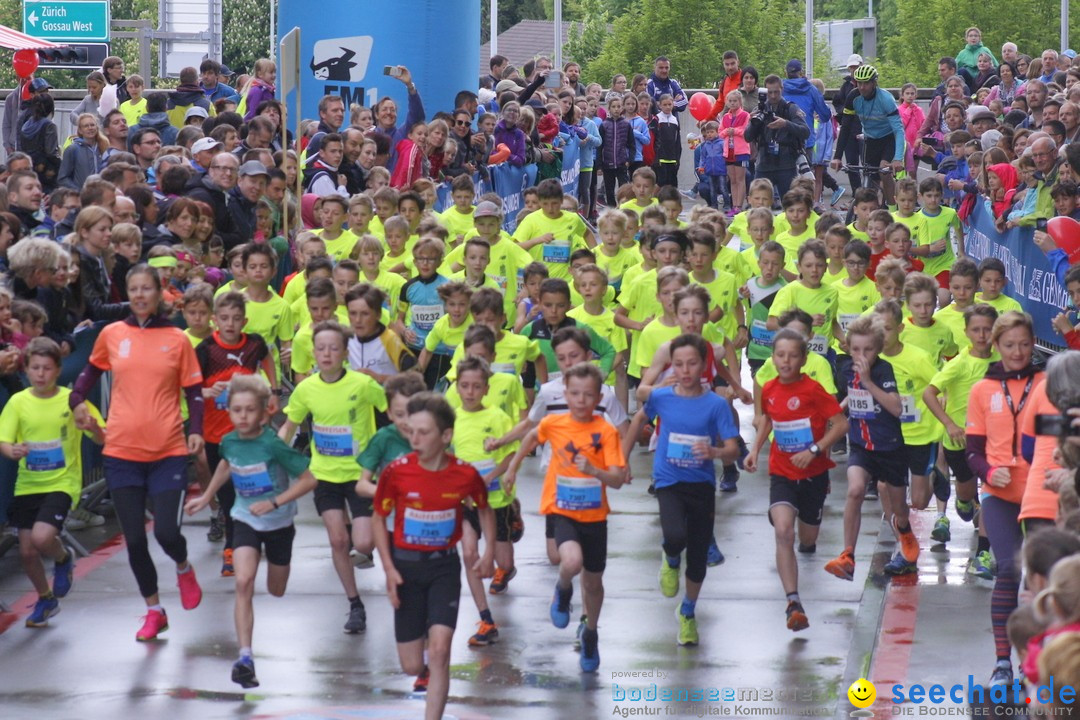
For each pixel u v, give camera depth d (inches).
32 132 2410.2
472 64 2947.8
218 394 1278.3
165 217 1667.1
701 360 1103.6
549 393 1179.3
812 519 1206.3
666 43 7209.6
